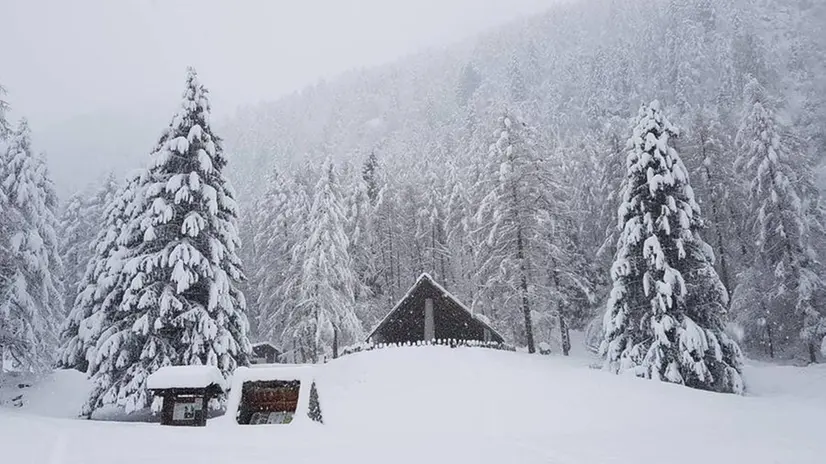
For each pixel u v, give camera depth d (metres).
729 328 37.41
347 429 16.03
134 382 22.45
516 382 22.64
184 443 11.37
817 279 34.06
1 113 22.11
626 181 29.66
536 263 35.94
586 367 29.58
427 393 21.66
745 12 107.00
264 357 48.31
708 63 96.75
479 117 102.50
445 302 36.47
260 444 11.63
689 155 40.22
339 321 39.19
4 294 27.81
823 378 30.08
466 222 47.38
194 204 25.28
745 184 38.88
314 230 39.38
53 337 30.59
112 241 33.69
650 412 18.78
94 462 8.49
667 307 25.91
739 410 19.50
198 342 23.17
